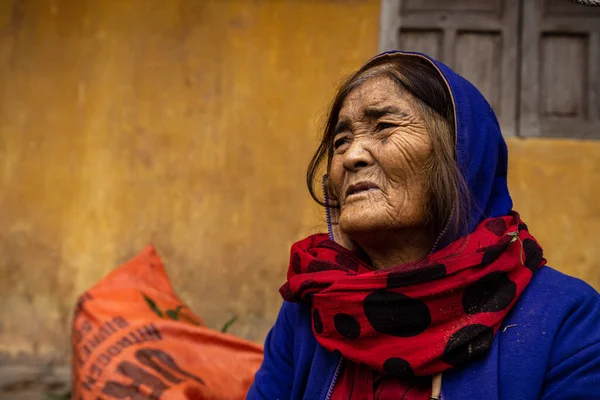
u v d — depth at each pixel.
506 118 4.18
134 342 2.35
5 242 4.41
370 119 1.37
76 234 4.39
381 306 1.23
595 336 1.18
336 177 1.41
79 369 2.34
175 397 2.13
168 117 4.41
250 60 4.39
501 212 1.36
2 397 3.89
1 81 4.49
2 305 4.35
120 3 4.50
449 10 4.27
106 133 4.44
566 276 1.26
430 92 1.35
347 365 1.32
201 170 4.36
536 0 4.21
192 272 4.29
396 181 1.31
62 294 4.36
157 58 4.45
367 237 1.36
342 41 4.35
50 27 4.51
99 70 4.47
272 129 4.35
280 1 4.41
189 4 4.46
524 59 4.20
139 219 4.37
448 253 1.27
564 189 4.11
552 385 1.17
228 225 4.31
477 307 1.20
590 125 4.13
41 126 4.47
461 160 1.30
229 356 2.39
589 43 4.17
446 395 1.19
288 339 1.49
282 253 4.26
